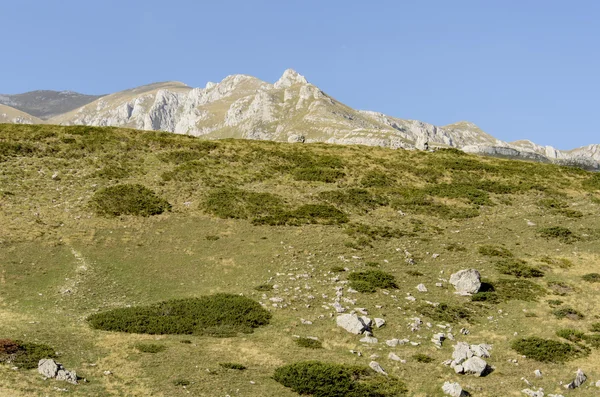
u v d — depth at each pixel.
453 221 64.12
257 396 26.77
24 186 59.22
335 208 64.31
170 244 51.56
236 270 47.50
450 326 39.22
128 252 49.06
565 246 57.19
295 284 44.78
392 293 44.03
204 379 28.03
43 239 48.88
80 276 43.59
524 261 52.88
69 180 62.78
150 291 42.59
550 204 70.19
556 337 38.28
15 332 32.25
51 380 25.91
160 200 60.28
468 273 46.16
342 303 41.50
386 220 62.94
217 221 57.66
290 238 54.84
